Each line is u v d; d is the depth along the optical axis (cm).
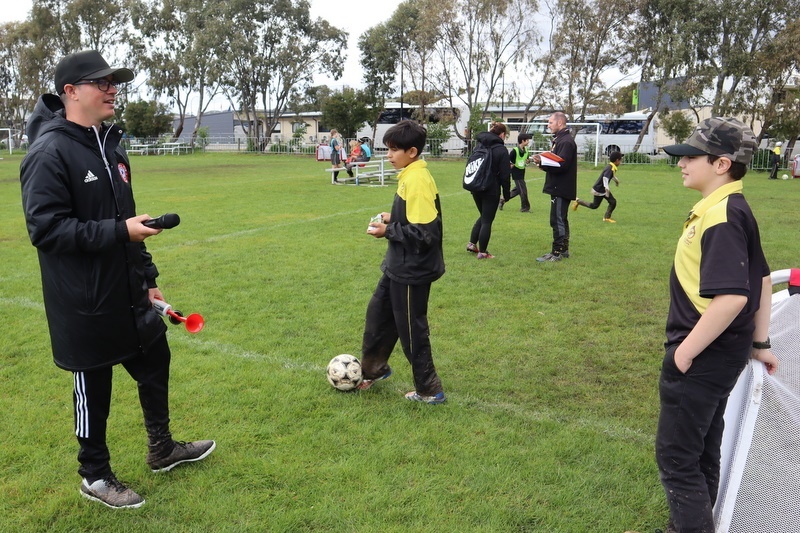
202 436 355
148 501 297
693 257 233
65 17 4669
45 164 251
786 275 289
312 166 2839
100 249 254
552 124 799
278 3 4306
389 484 310
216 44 4288
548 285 694
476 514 287
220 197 1512
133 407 389
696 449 241
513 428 368
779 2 2912
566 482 312
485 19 3466
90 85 258
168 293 652
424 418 380
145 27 4616
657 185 1936
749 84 3027
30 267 762
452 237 980
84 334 268
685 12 3125
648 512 290
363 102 4153
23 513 288
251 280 705
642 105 3772
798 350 285
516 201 1469
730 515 253
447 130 3553
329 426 369
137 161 3312
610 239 973
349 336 525
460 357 482
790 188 1898
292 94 4700
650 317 582
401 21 4066
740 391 253
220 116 6338
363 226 1077
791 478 253
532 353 492
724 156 225
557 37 3431
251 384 426
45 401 399
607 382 439
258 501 297
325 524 280
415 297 379
